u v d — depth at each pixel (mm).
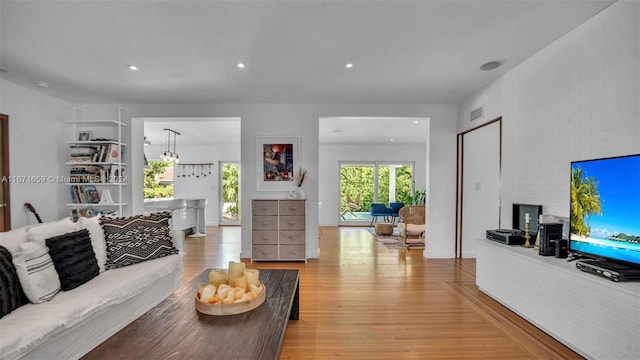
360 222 9078
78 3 2086
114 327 2160
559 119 2594
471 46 2756
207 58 3012
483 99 3914
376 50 2844
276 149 4781
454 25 2389
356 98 4453
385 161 9102
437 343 2217
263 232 4516
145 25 2385
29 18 2270
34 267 1887
